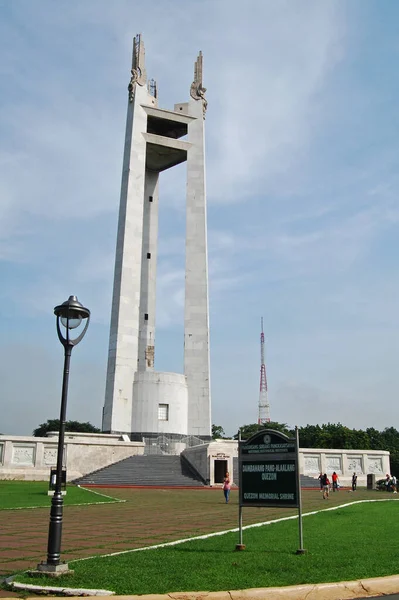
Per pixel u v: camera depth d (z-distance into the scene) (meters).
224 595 7.14
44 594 7.21
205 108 62.94
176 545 10.91
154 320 59.19
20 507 19.92
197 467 39.56
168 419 50.84
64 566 8.24
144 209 62.62
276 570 8.48
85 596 7.07
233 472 39.12
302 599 7.41
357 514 18.19
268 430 10.96
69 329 9.88
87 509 19.70
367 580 7.97
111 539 12.07
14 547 10.95
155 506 21.31
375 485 43.56
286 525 14.70
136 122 58.69
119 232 55.88
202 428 52.38
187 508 20.50
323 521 15.80
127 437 46.94
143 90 60.62
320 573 8.34
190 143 60.62
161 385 51.25
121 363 51.50
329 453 48.56
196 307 55.06
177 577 7.91
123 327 52.34
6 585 7.61
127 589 7.29
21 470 38.62
